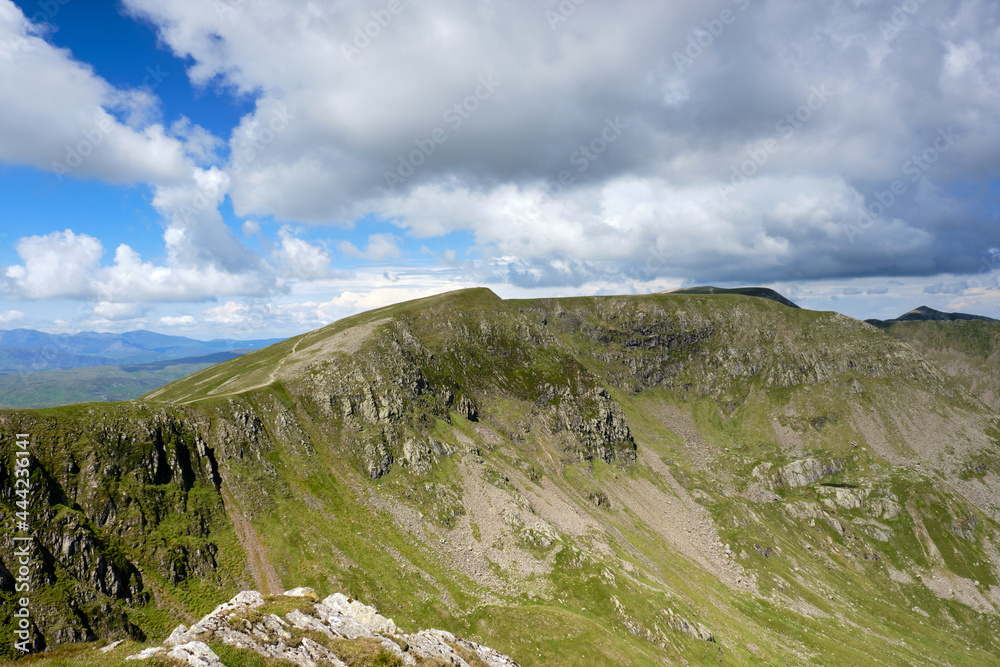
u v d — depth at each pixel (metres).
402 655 38.09
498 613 107.50
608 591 121.62
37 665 26.92
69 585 78.25
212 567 99.00
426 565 120.44
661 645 110.50
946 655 155.00
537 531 139.25
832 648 137.00
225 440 129.50
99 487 97.31
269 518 117.44
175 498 107.56
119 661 27.52
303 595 45.34
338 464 143.88
